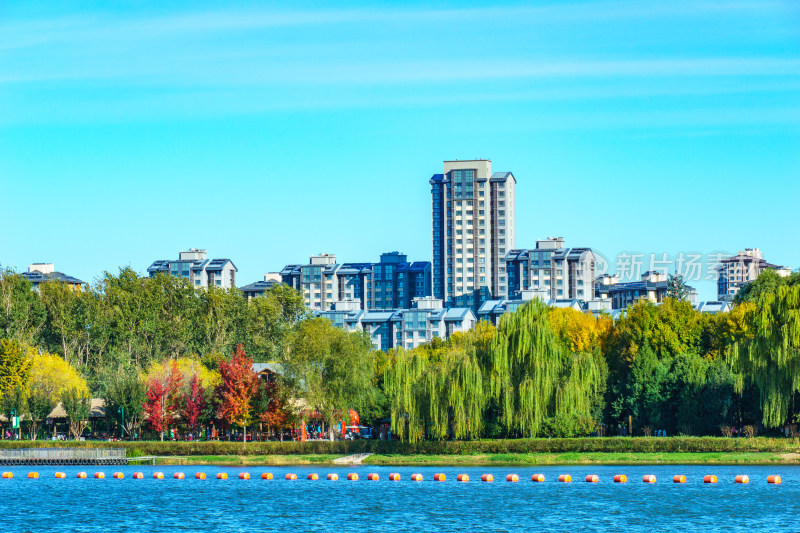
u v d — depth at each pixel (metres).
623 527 186.62
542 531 184.62
